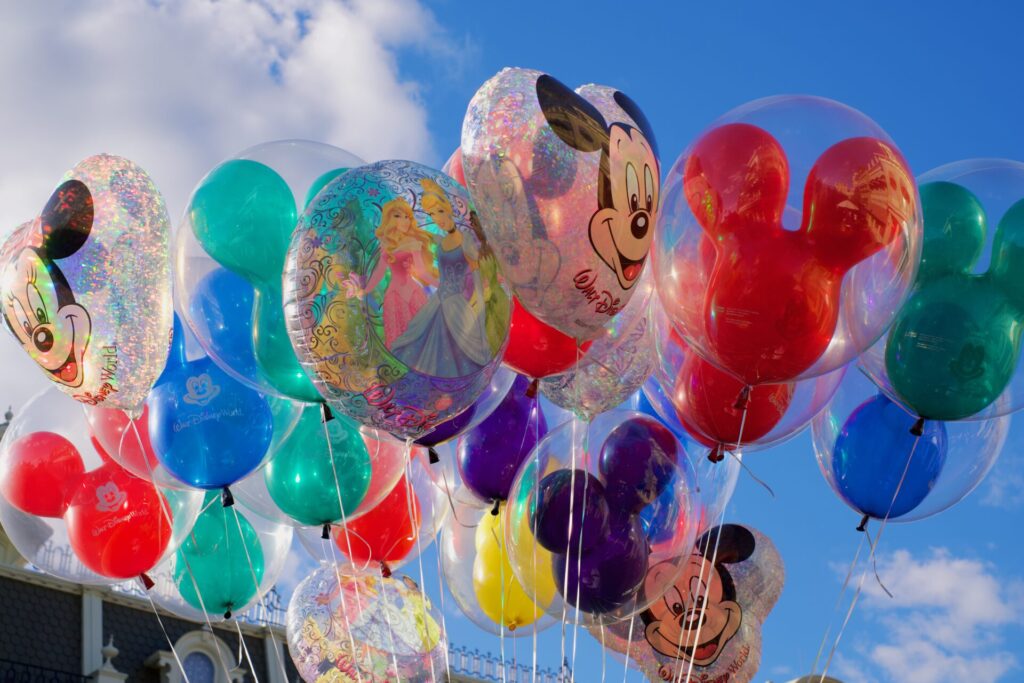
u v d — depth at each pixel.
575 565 3.17
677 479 3.24
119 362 3.10
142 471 3.35
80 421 3.43
